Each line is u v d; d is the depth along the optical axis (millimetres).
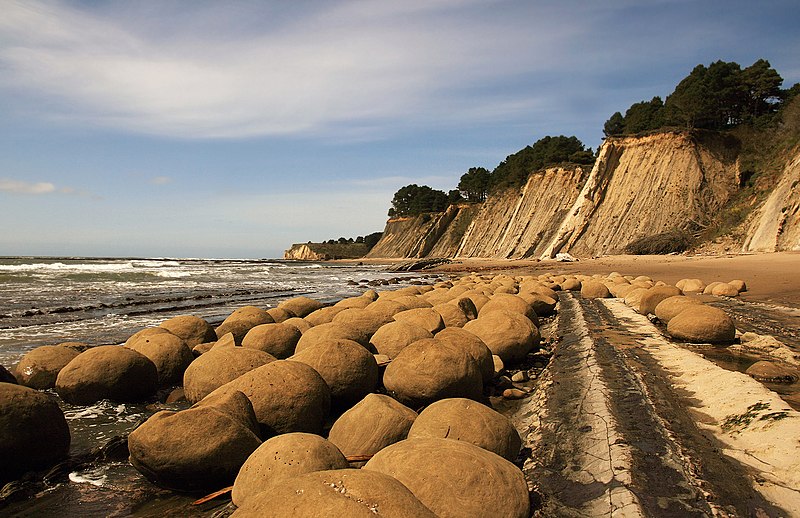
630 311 16500
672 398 7473
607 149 65250
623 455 5500
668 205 58000
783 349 10547
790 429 5633
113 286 34531
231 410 6027
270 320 12664
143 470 5832
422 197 139875
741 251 45844
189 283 39594
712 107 63531
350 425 6051
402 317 11227
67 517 5242
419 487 4297
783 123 58969
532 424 7164
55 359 9523
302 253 174375
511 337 10539
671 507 4484
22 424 6117
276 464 4801
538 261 64312
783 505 4484
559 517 4562
